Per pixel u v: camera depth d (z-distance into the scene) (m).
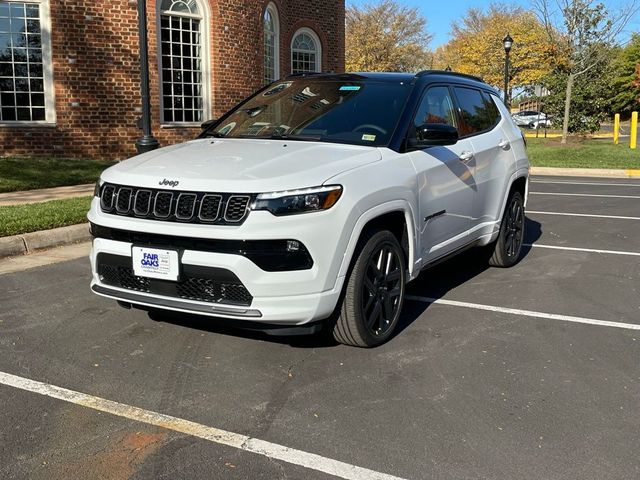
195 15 15.44
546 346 4.48
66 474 2.88
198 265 3.74
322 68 20.44
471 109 5.97
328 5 20.31
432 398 3.66
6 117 13.87
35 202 9.44
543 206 11.16
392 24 51.22
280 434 3.25
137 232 3.92
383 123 4.75
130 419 3.40
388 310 4.46
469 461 3.00
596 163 18.72
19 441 3.16
